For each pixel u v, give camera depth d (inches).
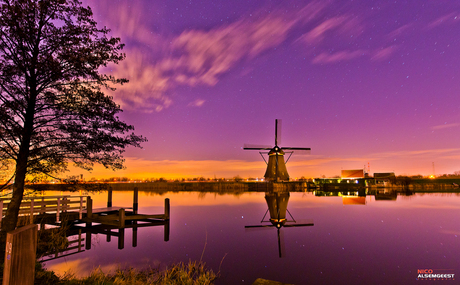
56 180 395.9
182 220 719.7
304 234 542.3
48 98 373.4
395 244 449.4
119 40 407.5
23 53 336.8
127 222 652.1
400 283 284.4
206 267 337.1
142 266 339.0
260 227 622.5
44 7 347.9
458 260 360.8
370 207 996.6
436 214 801.6
